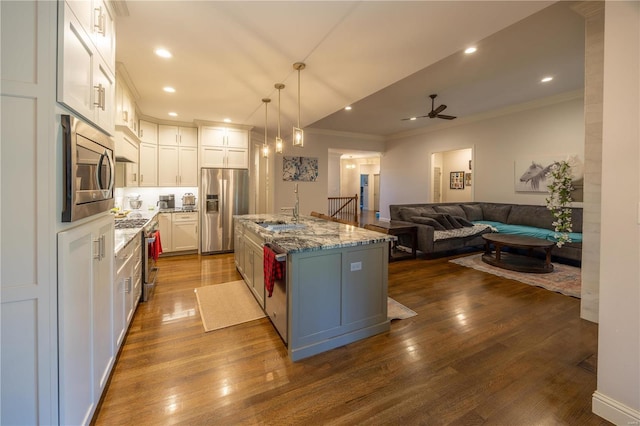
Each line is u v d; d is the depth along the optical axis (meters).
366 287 2.41
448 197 9.38
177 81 3.23
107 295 1.74
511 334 2.46
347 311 2.33
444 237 5.00
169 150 5.16
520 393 1.75
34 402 1.13
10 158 1.05
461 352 2.20
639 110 1.40
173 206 5.39
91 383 1.47
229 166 5.45
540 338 2.39
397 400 1.70
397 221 5.65
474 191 6.75
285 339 2.23
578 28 2.96
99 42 1.58
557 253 4.51
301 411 1.62
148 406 1.64
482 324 2.64
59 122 1.15
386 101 5.40
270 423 1.53
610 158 1.50
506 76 4.23
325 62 2.75
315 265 2.17
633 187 1.43
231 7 1.95
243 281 3.77
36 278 1.10
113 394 1.72
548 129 5.36
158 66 2.85
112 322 1.84
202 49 2.52
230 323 2.64
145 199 5.20
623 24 1.45
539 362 2.06
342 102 3.95
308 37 2.32
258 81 3.21
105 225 1.69
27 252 1.09
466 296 3.29
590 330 2.51
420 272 4.21
